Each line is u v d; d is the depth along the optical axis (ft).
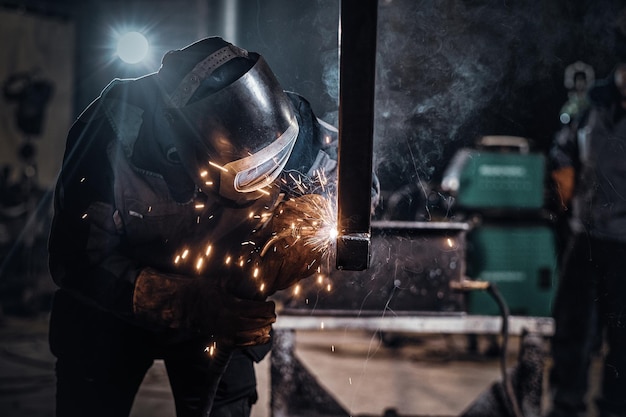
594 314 15.70
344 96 6.14
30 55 34.19
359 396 17.01
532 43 24.14
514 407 13.26
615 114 15.79
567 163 16.17
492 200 19.81
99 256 7.27
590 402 17.11
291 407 13.02
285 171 8.09
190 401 8.48
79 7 34.68
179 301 7.12
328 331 24.45
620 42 25.64
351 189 6.30
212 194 7.13
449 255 13.37
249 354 8.56
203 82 6.90
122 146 7.34
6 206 28.22
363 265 6.36
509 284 19.48
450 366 20.21
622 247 15.49
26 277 26.76
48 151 35.19
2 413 15.28
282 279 7.28
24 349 21.21
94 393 8.14
